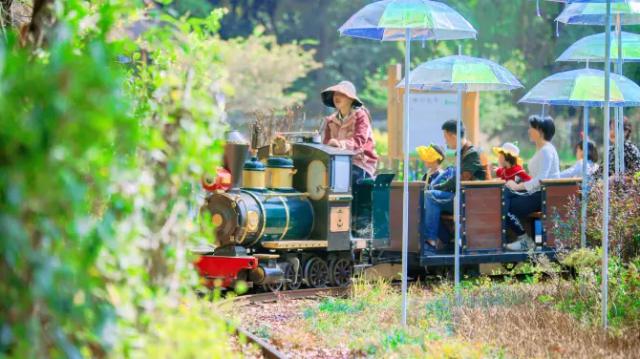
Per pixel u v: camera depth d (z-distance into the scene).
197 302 8.59
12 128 5.43
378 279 19.77
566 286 17.92
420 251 20.83
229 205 18.50
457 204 18.08
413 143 30.77
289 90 64.94
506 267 22.27
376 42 67.19
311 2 67.19
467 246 21.25
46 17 7.07
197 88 8.43
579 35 68.50
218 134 8.34
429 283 21.23
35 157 5.55
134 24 8.30
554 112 67.81
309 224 19.86
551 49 68.94
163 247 7.92
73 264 6.00
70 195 5.72
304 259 19.94
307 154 20.08
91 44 6.05
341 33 19.58
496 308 16.12
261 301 18.28
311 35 67.31
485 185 21.47
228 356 8.73
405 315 14.91
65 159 5.67
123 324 6.69
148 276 7.68
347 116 21.42
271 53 54.03
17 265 5.66
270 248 18.97
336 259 20.48
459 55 19.66
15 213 5.52
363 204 20.91
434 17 16.00
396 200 21.73
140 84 8.45
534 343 13.35
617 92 19.20
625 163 22.41
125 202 6.91
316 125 48.56
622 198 18.14
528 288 18.92
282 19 66.94
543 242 22.08
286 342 13.55
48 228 5.73
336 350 13.30
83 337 6.36
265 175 19.78
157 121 8.02
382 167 38.72
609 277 16.23
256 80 52.66
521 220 22.73
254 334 14.33
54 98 5.57
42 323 6.08
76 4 7.10
